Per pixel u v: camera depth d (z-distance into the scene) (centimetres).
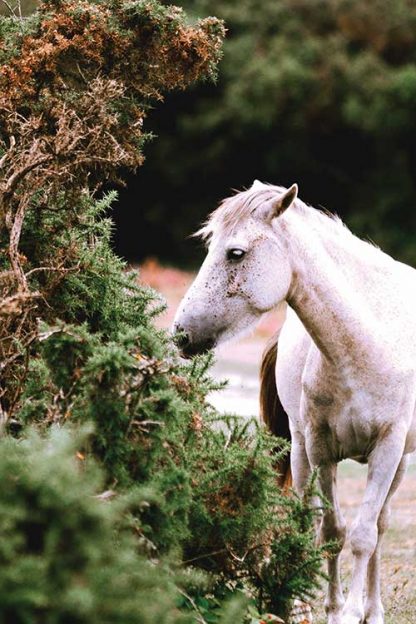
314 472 962
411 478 2191
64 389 810
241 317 991
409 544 1580
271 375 1298
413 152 7100
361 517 1037
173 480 786
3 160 977
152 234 7619
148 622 653
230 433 941
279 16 7256
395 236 7062
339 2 7144
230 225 992
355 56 7106
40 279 1022
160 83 1104
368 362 1040
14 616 624
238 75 7212
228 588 896
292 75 7012
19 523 647
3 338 870
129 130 1062
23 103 1038
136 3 1072
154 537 769
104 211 1080
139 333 812
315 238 1039
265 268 989
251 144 7344
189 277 6412
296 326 1186
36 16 1082
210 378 954
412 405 1071
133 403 771
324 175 7394
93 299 1011
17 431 872
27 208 1026
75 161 963
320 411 1076
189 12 7175
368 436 1062
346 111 6919
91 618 633
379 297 1081
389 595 1280
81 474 691
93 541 648
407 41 7094
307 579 916
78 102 1020
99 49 1048
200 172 7456
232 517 880
